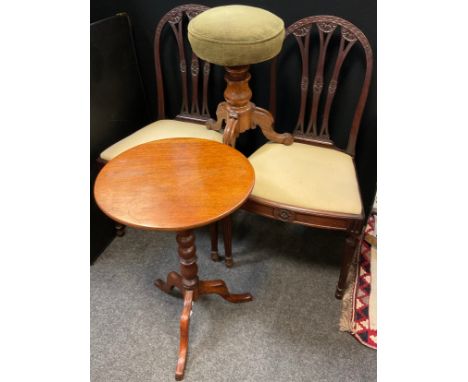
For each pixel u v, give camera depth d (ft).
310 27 4.62
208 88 5.88
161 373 4.19
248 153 6.30
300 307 4.88
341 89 5.12
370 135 5.33
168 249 5.76
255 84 5.55
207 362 4.28
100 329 4.62
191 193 3.45
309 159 4.66
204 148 4.15
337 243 5.85
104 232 5.68
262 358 4.31
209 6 5.12
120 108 5.61
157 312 4.83
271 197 4.19
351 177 4.43
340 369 4.19
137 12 5.52
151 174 3.71
